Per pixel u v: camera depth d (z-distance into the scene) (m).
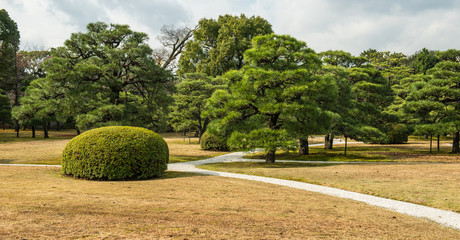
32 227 4.52
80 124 19.64
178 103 38.28
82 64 20.27
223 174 14.63
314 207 7.77
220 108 19.50
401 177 13.23
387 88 30.22
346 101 26.80
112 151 11.52
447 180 12.41
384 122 30.31
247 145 18.16
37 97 21.61
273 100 18.41
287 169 16.42
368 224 6.40
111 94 21.88
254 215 6.39
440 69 28.47
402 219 7.21
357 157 24.06
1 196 6.54
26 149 26.16
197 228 5.11
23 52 60.09
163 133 59.16
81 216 5.34
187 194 8.48
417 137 50.19
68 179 11.16
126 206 6.41
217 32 48.28
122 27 23.03
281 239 4.86
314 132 19.34
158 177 12.50
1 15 48.72
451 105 27.56
